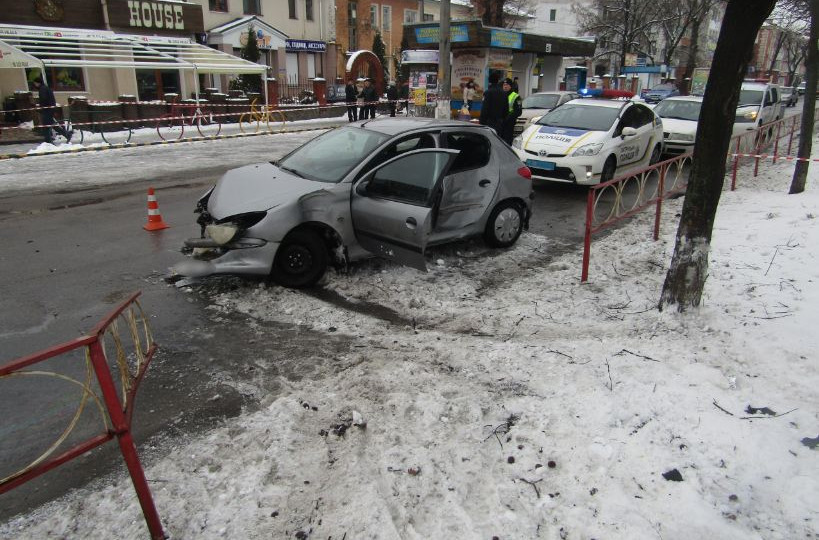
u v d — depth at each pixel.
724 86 4.11
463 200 6.55
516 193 7.03
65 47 19.88
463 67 20.25
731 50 4.01
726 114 4.20
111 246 6.89
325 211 5.55
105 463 3.21
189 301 5.34
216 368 4.22
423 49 21.11
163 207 8.95
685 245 4.63
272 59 32.62
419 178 5.34
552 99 17.95
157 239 7.21
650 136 11.54
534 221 8.62
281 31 33.69
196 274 5.32
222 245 5.26
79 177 11.44
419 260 5.36
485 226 6.95
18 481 2.21
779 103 17.67
